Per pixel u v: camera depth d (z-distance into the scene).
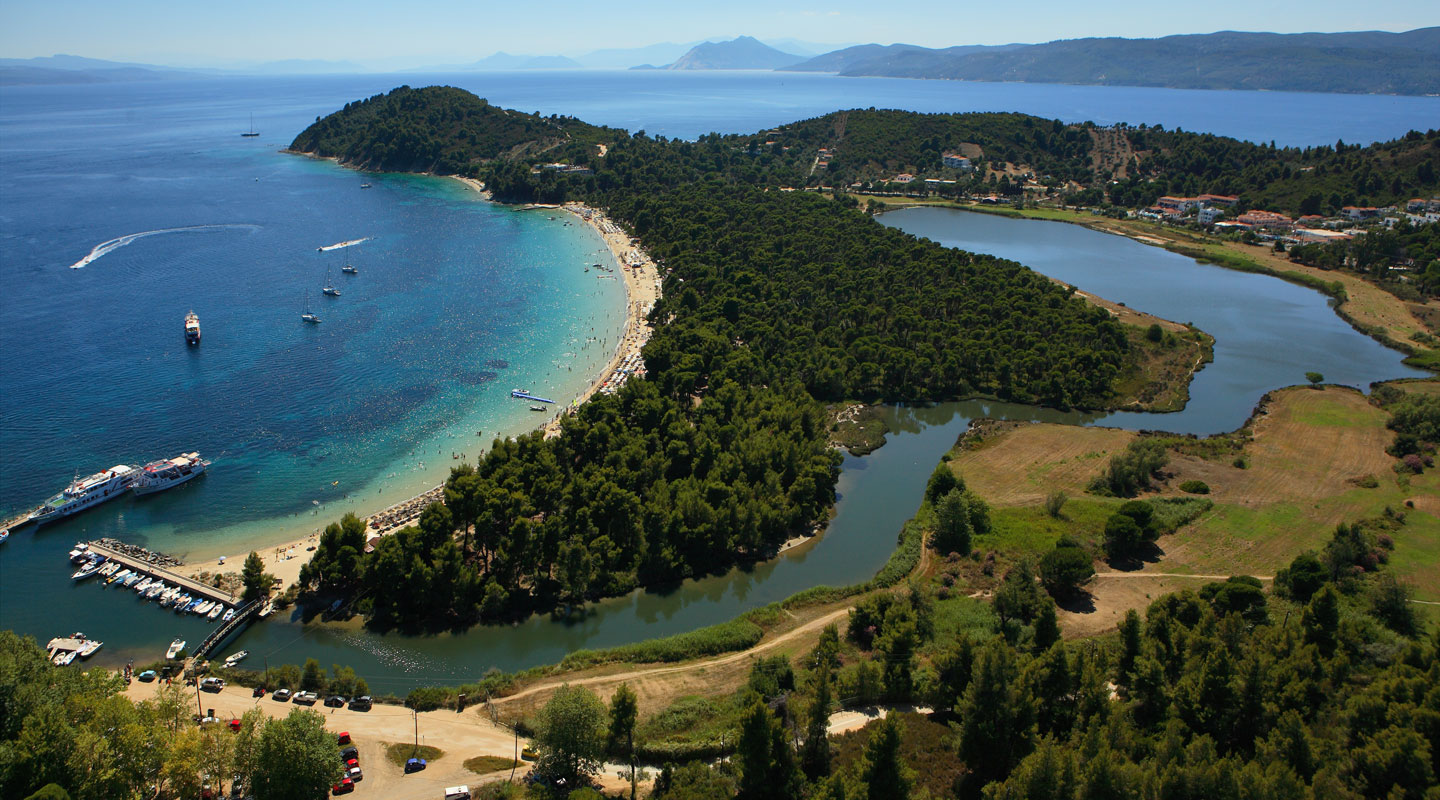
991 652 92.56
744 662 116.62
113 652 118.19
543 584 136.12
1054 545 146.88
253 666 116.38
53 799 74.12
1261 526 154.00
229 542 147.62
